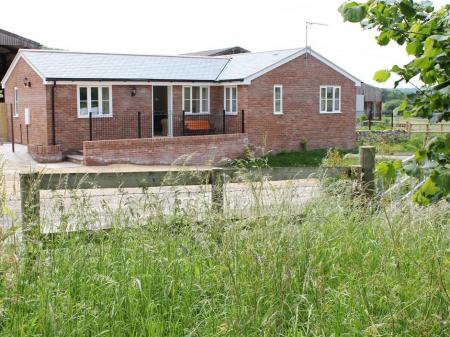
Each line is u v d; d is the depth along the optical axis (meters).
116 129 24.88
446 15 2.67
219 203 5.41
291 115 27.52
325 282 4.29
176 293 4.32
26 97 25.30
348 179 6.85
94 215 4.94
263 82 26.56
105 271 4.28
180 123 26.83
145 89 25.53
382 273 4.32
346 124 29.33
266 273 4.07
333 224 5.52
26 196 5.09
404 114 2.84
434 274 4.07
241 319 3.71
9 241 4.45
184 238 4.87
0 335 3.56
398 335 3.65
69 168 20.41
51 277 4.12
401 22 2.83
